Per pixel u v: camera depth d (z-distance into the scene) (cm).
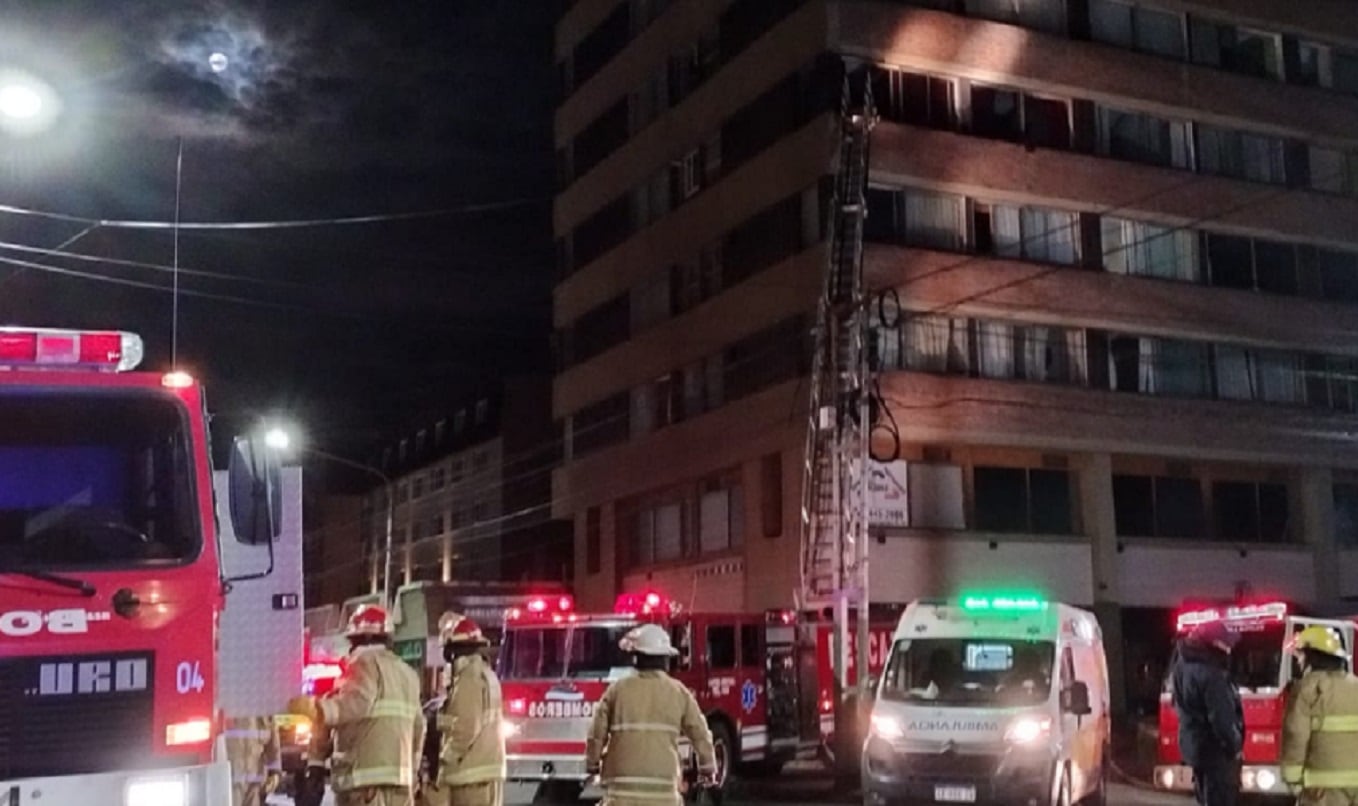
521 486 6059
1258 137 3984
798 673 2039
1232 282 3862
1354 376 4062
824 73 3331
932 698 1404
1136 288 3662
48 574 603
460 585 3089
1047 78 3594
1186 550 3706
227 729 888
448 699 877
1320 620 1566
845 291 2394
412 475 7206
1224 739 1158
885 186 3366
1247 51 4006
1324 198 4034
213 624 637
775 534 3447
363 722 795
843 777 1933
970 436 3350
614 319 4297
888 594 3203
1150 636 3638
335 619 3525
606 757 761
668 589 3919
